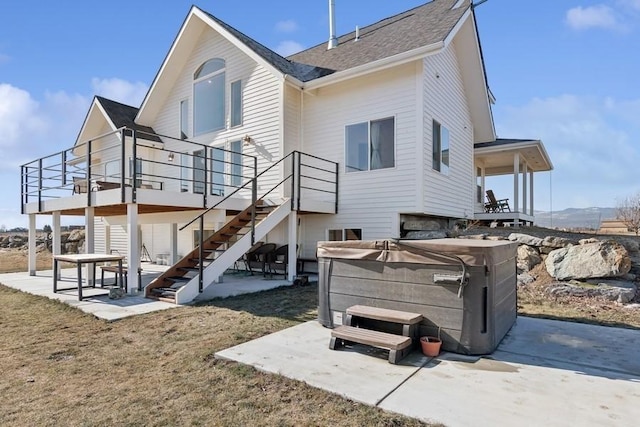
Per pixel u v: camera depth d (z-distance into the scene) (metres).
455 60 11.48
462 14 9.55
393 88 9.38
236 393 3.02
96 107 14.42
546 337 4.41
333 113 10.30
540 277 7.18
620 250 6.57
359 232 9.98
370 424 2.53
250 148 11.00
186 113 12.91
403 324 3.88
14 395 3.05
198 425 2.55
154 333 4.71
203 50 12.30
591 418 2.57
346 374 3.34
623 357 3.76
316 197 10.53
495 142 14.37
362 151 9.84
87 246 8.34
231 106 11.52
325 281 4.87
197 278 6.74
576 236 9.64
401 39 9.79
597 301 6.18
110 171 14.99
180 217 9.42
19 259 16.34
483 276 3.83
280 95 10.30
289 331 4.67
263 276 9.83
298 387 3.09
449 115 10.97
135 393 3.05
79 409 2.80
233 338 4.40
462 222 11.72
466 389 3.03
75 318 5.51
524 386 3.09
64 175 9.00
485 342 3.83
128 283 7.24
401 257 4.22
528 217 15.16
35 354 4.01
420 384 3.13
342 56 10.80
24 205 10.69
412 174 9.09
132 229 7.27
